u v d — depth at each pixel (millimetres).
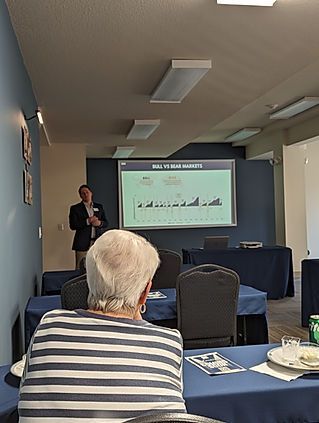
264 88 4508
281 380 1646
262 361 1844
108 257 1328
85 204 6199
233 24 2979
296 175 8852
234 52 3490
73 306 2547
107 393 1146
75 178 7996
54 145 7961
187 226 10586
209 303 3014
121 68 3836
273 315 5750
